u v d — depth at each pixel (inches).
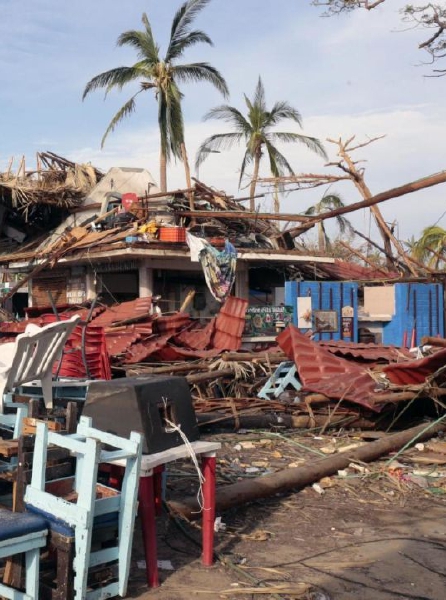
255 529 220.4
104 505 156.3
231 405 373.1
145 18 1189.7
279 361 441.4
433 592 174.9
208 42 1194.6
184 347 532.1
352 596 171.5
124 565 159.5
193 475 264.2
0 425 206.7
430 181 359.9
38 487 156.7
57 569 150.7
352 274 919.0
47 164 1048.2
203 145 1376.7
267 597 169.2
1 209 983.6
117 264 733.9
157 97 1197.7
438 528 225.3
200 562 189.3
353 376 385.4
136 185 892.6
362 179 779.4
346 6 461.7
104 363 420.5
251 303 862.5
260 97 1376.7
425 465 306.0
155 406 174.1
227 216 648.4
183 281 772.6
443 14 451.2
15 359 203.0
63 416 189.2
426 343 430.9
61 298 819.4
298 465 295.3
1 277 997.2
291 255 754.8
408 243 1026.7
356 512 240.4
